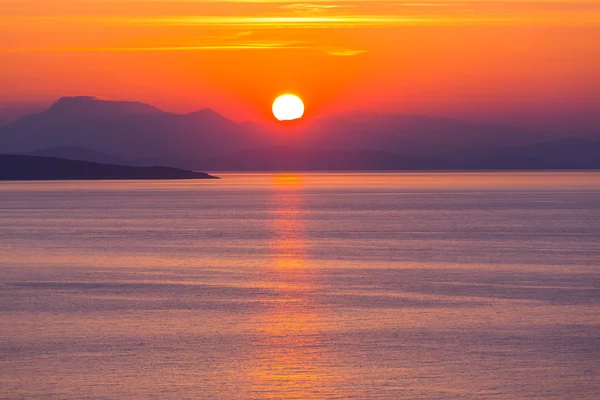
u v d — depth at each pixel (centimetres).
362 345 4672
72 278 7456
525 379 4034
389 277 7419
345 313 5600
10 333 4991
